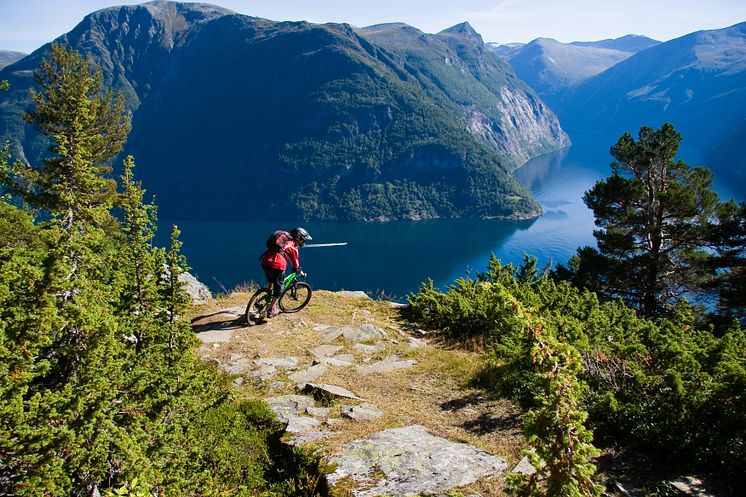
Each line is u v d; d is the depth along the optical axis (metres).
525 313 3.99
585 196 28.95
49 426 3.41
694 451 5.46
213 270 140.12
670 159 26.81
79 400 3.52
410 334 12.03
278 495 5.14
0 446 3.24
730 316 24.55
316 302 14.10
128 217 5.59
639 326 10.37
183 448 4.53
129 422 3.91
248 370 8.75
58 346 4.07
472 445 5.93
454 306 12.55
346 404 7.38
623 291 27.80
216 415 6.39
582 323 9.71
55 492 3.23
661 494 4.91
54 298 3.83
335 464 5.39
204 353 9.34
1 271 3.76
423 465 5.33
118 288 4.93
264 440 6.23
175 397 4.40
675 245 27.33
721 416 5.73
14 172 13.18
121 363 4.24
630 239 26.98
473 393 7.95
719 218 26.31
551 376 3.43
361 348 10.28
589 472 3.08
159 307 5.79
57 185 5.53
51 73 26.25
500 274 15.08
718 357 6.96
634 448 5.96
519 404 7.35
